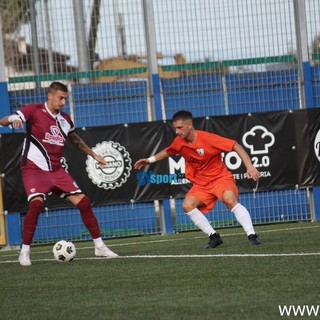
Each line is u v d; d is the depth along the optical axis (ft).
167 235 104.53
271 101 110.73
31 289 55.26
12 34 107.14
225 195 74.74
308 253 64.49
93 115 108.68
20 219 105.70
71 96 108.27
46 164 70.44
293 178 107.65
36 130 69.92
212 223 108.88
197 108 109.81
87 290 53.01
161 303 46.09
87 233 107.45
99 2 108.06
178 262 65.05
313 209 109.81
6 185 104.12
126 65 108.88
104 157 104.63
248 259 63.26
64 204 105.81
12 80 107.45
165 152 75.87
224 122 105.81
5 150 103.60
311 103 110.83
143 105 109.19
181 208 108.27
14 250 102.27
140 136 105.19
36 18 107.34
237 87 110.22
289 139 107.45
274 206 109.60
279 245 72.64
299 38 110.63
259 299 45.09
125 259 70.38
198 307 44.01
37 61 107.65
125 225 107.45
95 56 108.37
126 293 50.62
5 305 49.06
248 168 72.28
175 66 109.40
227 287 50.08
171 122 105.29
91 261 70.54
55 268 66.90
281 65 110.73
